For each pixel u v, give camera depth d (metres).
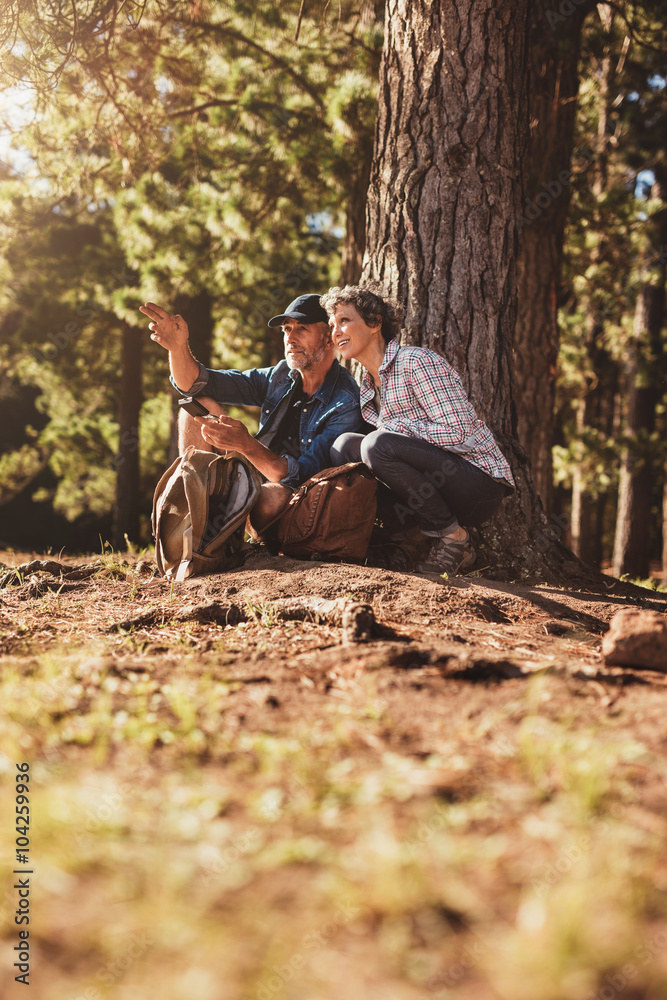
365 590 3.26
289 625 2.91
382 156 4.68
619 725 1.82
